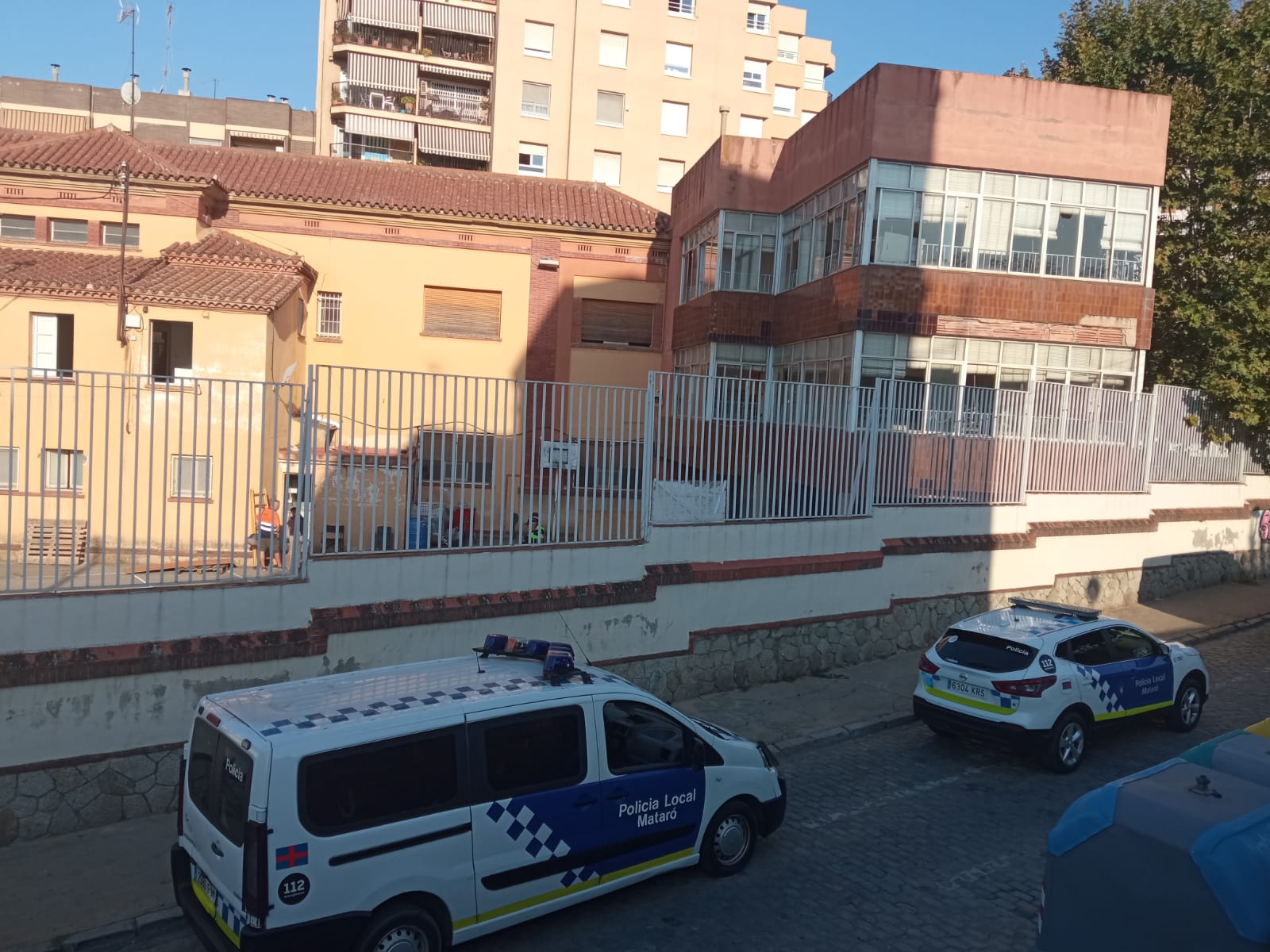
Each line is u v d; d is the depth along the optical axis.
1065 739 8.88
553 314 23.59
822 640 12.15
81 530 7.40
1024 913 6.26
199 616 7.78
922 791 8.48
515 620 9.42
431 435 9.02
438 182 24.20
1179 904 3.92
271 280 19.30
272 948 4.67
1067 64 21.56
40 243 19.53
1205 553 17.83
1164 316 18.95
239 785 4.87
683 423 10.94
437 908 5.29
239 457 12.34
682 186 23.73
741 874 6.79
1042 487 14.98
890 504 13.00
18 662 7.02
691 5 45.00
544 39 43.81
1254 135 18.28
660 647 10.62
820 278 18.48
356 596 8.55
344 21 44.81
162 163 20.17
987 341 17.20
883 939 5.91
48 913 6.06
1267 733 5.27
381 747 5.13
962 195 16.98
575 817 5.84
